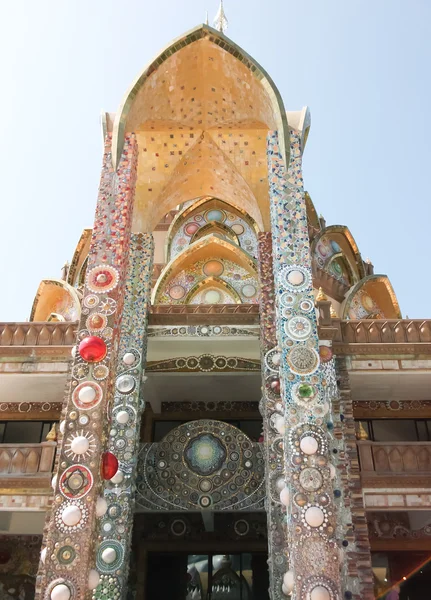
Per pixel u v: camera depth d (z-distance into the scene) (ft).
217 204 63.31
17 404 49.62
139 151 39.01
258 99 34.45
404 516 46.09
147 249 42.65
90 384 26.76
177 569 46.93
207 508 38.19
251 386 49.08
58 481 24.52
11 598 45.37
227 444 40.11
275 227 31.53
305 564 23.39
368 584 34.50
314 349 28.09
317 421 26.37
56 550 23.17
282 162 33.27
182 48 33.22
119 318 29.53
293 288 29.76
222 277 55.16
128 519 33.45
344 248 69.77
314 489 24.88
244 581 46.32
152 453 39.99
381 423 48.60
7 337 43.73
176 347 44.68
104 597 30.86
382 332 43.98
